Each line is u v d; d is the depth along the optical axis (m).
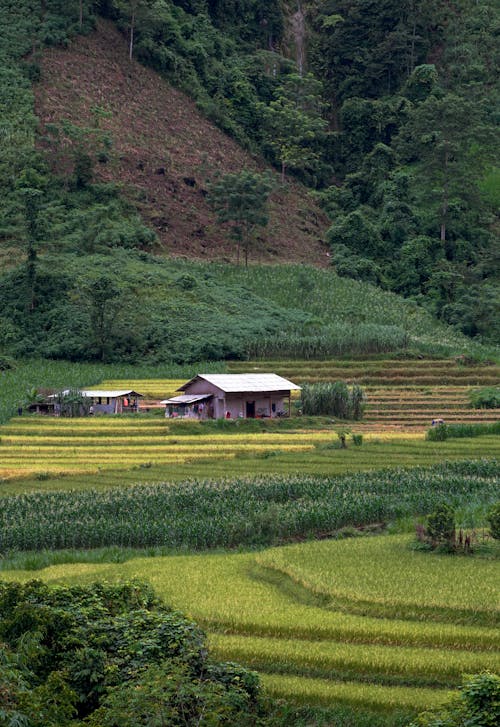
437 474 62.97
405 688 28.73
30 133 154.88
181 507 55.84
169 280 134.00
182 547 50.19
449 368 111.25
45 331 122.31
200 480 62.94
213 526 51.38
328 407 93.12
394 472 63.88
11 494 60.16
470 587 37.09
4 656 25.50
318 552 44.81
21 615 27.95
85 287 123.25
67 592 30.48
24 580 41.25
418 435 81.56
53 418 89.88
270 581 40.72
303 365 113.06
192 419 88.19
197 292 132.50
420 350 118.75
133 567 44.09
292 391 106.12
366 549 45.53
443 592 36.25
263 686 28.41
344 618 34.16
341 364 113.00
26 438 79.81
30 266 127.06
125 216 151.38
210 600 36.84
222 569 43.19
